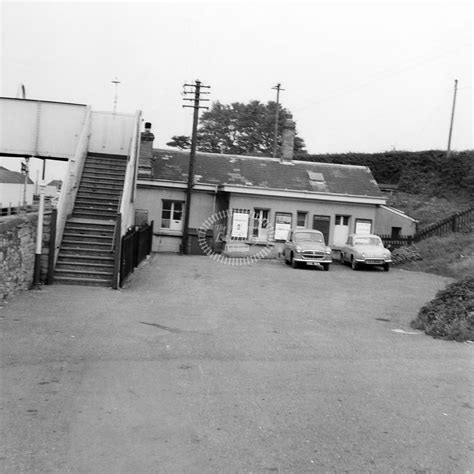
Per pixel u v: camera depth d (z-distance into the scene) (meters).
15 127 22.97
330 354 8.85
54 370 7.21
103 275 16.14
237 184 30.06
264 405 6.08
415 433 5.37
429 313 11.78
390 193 42.06
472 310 11.03
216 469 4.45
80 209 19.02
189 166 29.44
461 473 4.52
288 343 9.62
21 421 5.36
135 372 7.29
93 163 21.89
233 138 71.88
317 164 33.66
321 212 30.03
